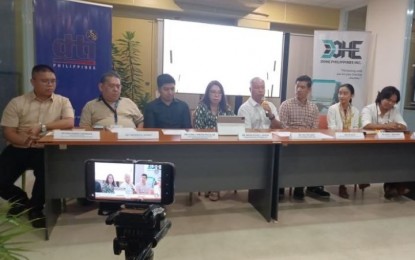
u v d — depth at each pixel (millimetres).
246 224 2447
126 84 4715
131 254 1060
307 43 5438
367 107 3328
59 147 2074
